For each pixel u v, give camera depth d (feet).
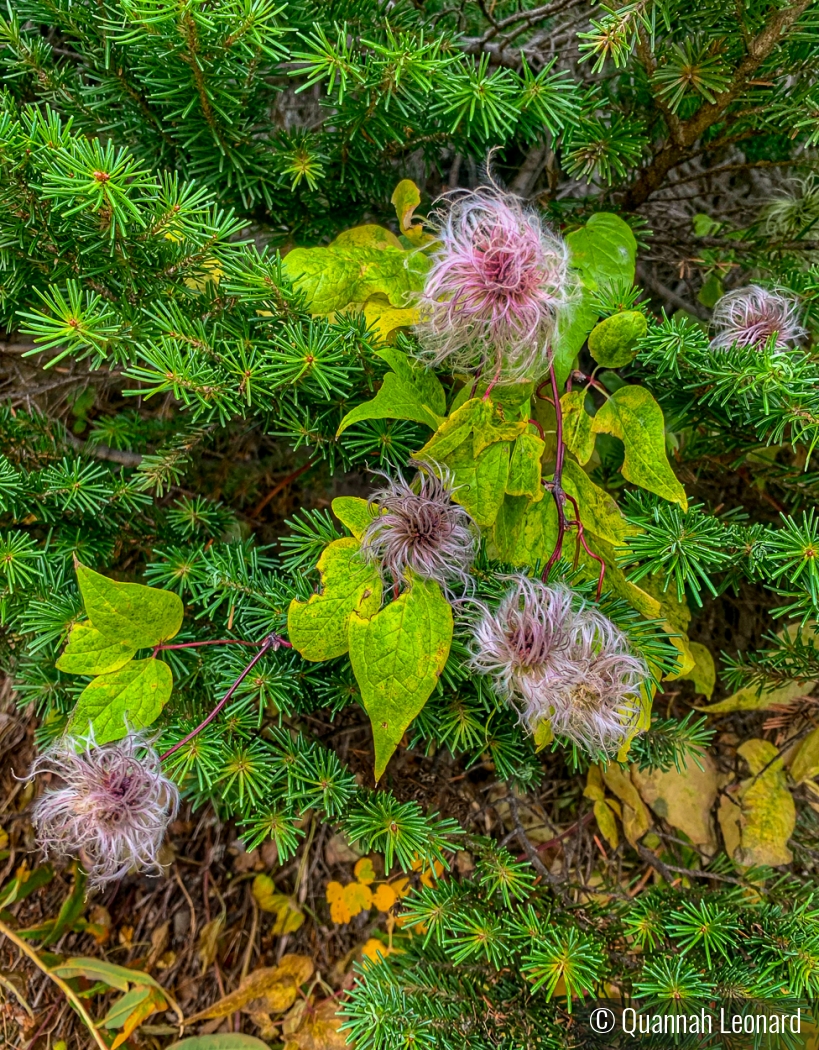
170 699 0.93
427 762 1.29
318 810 0.99
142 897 1.47
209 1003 1.40
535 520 0.87
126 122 0.98
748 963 0.95
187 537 1.09
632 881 1.32
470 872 1.33
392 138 1.00
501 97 0.87
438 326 0.77
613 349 0.85
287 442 1.41
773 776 1.20
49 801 0.82
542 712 0.76
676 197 1.25
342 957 1.41
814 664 0.99
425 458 0.80
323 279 0.87
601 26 0.78
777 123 0.99
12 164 0.71
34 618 0.95
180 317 0.81
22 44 0.91
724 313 0.97
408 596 0.77
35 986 1.42
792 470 1.07
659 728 1.01
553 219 1.12
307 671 0.93
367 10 0.95
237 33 0.77
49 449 1.10
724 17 0.86
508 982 0.99
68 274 0.84
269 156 0.98
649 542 0.82
